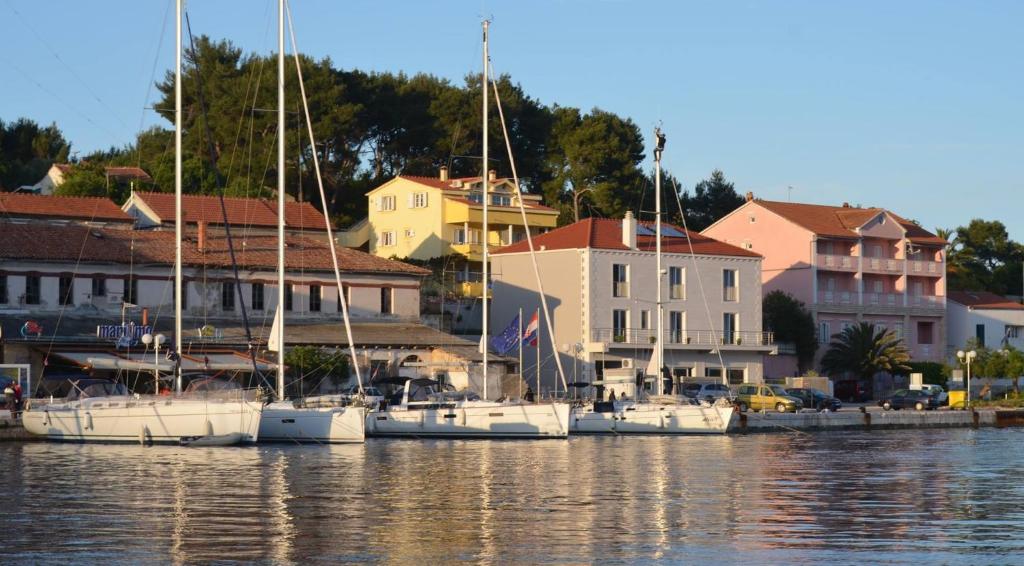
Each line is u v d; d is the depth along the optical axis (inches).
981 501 1614.2
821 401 3612.2
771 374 4512.8
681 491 1699.1
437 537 1286.9
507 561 1159.6
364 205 5270.7
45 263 3137.3
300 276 3472.0
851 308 4867.1
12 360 2878.9
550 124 5610.2
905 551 1221.7
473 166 5526.6
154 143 5388.8
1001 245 6934.1
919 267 5103.3
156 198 3964.1
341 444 2436.0
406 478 1834.4
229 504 1528.1
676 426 2923.2
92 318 3161.9
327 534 1301.7
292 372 3102.9
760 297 4347.9
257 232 3902.6
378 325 3540.8
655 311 4104.3
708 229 5132.9
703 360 4188.0
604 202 5369.1
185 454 2196.1
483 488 1716.3
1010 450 2527.1
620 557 1181.7
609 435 2861.7
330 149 5152.6
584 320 3973.9
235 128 4936.0
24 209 3644.2
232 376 2837.1
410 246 4822.8
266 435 2442.2
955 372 3949.3
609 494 1658.5
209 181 4845.0
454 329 4288.9
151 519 1398.9
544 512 1476.4
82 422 2421.3
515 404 2659.9
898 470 2046.0
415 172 5447.8
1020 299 5989.2
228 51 5324.8
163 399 2393.0
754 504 1565.0
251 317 3376.0
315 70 5078.7
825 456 2326.5
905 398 3801.7
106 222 3730.3
